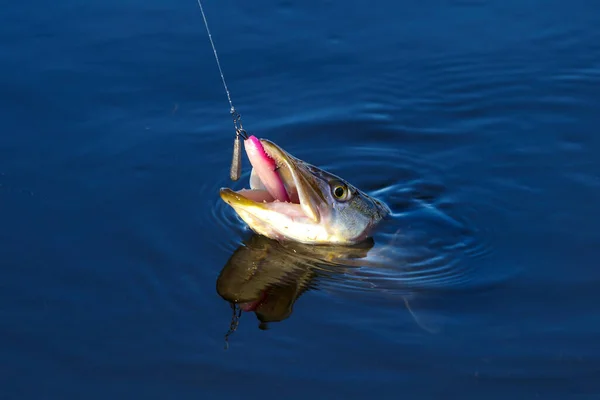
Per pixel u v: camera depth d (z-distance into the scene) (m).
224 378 5.38
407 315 6.02
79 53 9.71
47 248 6.68
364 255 6.82
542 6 10.93
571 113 9.19
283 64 9.74
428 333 5.80
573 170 8.15
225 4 10.73
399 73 9.73
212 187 7.70
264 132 8.77
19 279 6.31
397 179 8.15
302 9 10.71
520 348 5.64
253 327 5.87
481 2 10.97
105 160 8.02
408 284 6.44
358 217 6.95
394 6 10.86
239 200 6.44
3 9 10.47
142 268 6.49
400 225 7.19
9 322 5.86
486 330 5.84
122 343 5.70
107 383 5.35
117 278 6.36
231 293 6.24
